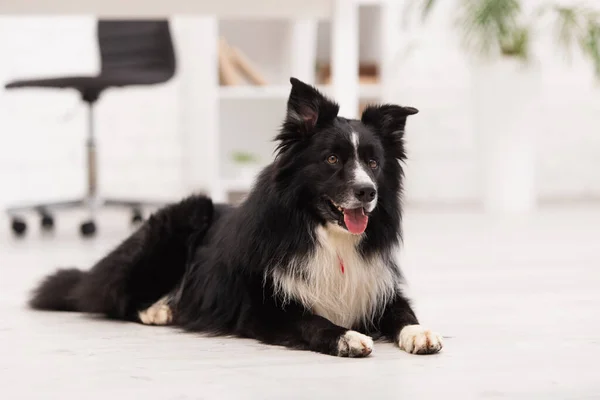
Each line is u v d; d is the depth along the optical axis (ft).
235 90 24.99
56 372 8.09
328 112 9.54
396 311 9.69
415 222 22.26
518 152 24.35
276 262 9.43
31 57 25.40
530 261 15.70
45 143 25.63
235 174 25.96
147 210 23.59
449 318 10.73
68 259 16.22
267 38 26.68
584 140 27.99
